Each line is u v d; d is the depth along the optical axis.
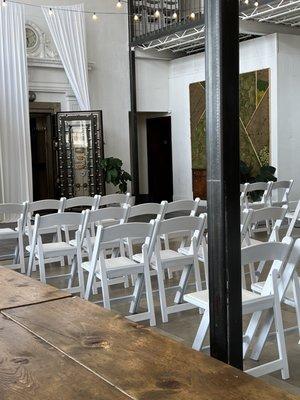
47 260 5.56
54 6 10.38
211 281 1.98
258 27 9.60
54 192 11.20
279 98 9.84
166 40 10.70
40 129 11.15
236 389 1.27
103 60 11.41
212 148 1.92
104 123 11.54
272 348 3.28
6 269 2.67
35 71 10.50
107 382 1.32
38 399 1.23
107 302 3.57
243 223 4.22
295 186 10.23
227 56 1.86
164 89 12.28
